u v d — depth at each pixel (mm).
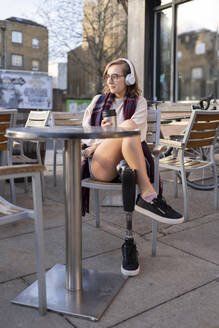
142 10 8438
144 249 2504
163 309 1742
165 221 2096
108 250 2488
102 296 1837
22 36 35969
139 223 3086
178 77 8609
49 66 35219
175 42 8336
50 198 3955
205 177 5133
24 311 1723
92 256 2385
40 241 1621
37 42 36875
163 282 2018
